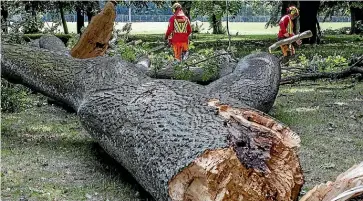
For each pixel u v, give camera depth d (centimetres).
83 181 573
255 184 409
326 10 3212
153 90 550
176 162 425
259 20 6619
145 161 474
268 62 833
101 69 663
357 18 3406
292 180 426
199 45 2402
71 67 734
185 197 415
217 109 475
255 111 474
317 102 991
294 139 445
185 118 470
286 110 916
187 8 2728
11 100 909
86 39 954
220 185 399
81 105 625
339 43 2531
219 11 1817
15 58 789
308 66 1222
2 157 651
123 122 536
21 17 1261
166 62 1049
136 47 1212
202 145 419
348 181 404
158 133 471
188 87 550
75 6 2430
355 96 1050
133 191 544
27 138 745
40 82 762
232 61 1042
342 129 782
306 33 1306
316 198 411
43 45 1124
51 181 570
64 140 737
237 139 423
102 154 671
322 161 627
